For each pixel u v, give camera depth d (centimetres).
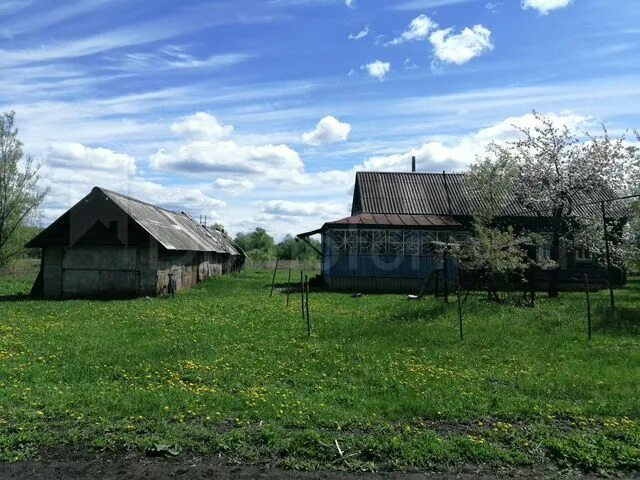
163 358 975
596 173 2389
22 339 1161
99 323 1411
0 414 648
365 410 684
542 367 938
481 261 1839
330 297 2167
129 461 539
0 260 3378
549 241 2645
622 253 2044
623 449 560
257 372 882
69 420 631
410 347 1105
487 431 621
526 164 2530
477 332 1256
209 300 2069
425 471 526
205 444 572
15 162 3309
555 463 547
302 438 581
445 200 2958
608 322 1352
